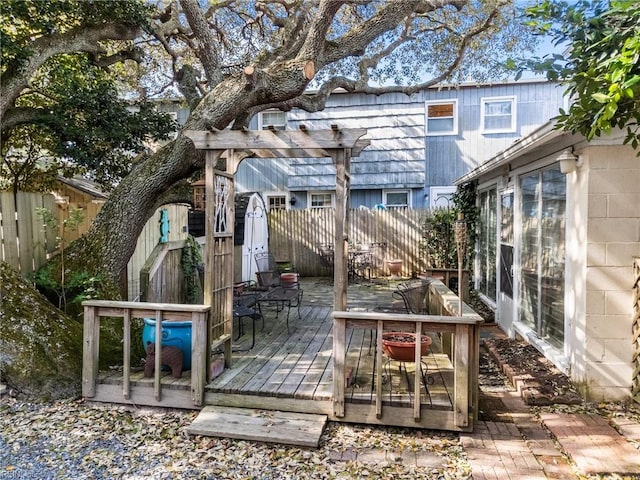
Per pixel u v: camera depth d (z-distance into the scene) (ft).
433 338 17.38
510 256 20.07
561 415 11.82
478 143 37.47
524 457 9.82
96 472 9.37
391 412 11.11
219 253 13.50
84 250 16.53
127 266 18.88
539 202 16.70
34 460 9.80
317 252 37.17
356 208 37.19
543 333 16.47
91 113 18.08
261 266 32.91
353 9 25.62
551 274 15.64
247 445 10.49
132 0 16.38
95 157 18.81
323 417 11.44
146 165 17.20
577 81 9.50
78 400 12.84
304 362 14.42
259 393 11.88
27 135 19.76
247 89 15.93
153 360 12.66
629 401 12.57
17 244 15.23
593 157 12.55
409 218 35.96
